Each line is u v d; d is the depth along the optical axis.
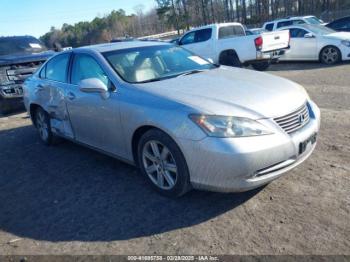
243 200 3.71
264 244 3.03
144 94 3.92
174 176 3.78
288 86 4.06
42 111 6.10
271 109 3.47
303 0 53.38
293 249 2.93
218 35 12.59
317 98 7.67
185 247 3.11
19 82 9.54
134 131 3.99
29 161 5.68
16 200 4.39
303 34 13.08
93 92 4.30
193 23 69.50
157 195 4.02
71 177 4.84
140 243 3.24
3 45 11.14
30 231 3.65
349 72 10.39
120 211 3.80
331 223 3.20
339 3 49.72
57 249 3.30
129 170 4.81
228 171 3.26
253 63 12.16
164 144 3.66
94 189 4.39
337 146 4.86
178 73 4.61
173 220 3.52
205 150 3.30
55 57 5.76
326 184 3.86
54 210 4.01
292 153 3.45
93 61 4.73
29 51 11.17
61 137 6.06
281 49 12.44
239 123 3.29
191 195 3.92
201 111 3.39
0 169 5.50
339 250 2.87
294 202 3.58
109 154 4.65
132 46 5.02
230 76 4.39
